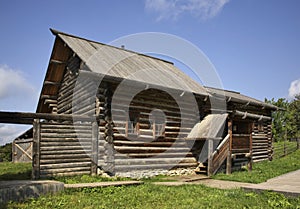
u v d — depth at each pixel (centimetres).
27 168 1118
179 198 639
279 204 567
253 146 1614
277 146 2270
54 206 537
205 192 713
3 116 742
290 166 1338
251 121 1270
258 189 692
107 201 587
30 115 788
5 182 623
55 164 839
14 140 1683
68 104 1160
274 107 1777
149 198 628
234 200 616
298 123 3622
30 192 587
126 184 756
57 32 1112
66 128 869
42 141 824
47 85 1260
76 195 622
